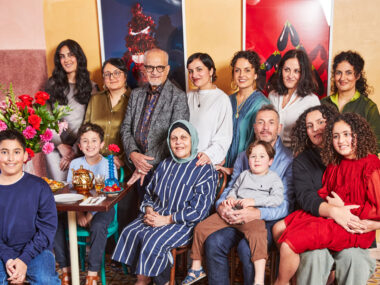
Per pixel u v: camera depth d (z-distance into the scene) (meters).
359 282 1.96
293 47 2.96
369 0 2.83
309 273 1.99
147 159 2.61
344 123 2.06
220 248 2.18
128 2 3.09
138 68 3.16
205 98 2.72
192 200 2.30
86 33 3.20
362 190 2.02
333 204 2.07
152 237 2.18
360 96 2.68
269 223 2.28
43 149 2.22
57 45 3.24
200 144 2.69
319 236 1.97
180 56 3.08
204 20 3.03
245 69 2.63
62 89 2.97
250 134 2.66
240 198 2.32
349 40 2.90
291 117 2.62
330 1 2.87
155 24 3.08
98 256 2.37
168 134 2.45
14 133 1.92
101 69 3.22
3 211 1.92
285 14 2.92
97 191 2.37
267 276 2.68
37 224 1.98
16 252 1.96
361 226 1.96
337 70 2.63
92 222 2.40
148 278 2.27
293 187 2.36
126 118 2.80
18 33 3.25
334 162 2.15
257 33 2.97
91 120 2.94
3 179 1.95
